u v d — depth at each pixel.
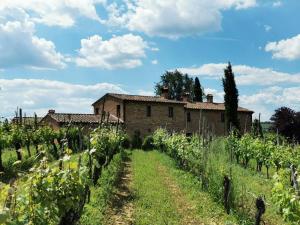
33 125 30.06
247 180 17.89
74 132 30.84
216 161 17.41
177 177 19.88
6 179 16.98
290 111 42.28
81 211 8.42
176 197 15.27
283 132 41.72
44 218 6.82
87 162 13.52
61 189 7.34
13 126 24.73
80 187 7.63
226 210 13.12
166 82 98.94
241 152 24.98
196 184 17.45
